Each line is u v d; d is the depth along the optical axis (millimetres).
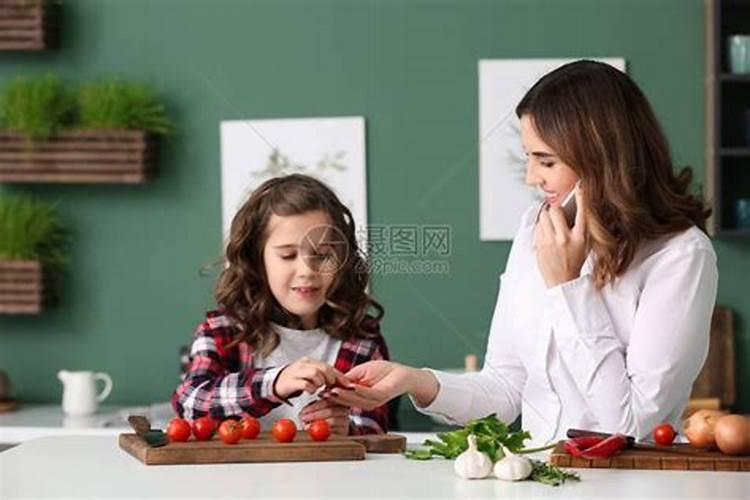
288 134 6871
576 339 3527
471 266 6828
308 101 6875
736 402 6777
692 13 6762
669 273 3547
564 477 3062
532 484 3021
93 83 6844
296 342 4039
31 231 6812
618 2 6770
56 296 6984
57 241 6984
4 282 6773
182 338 6969
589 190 3570
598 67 3664
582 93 3605
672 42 6770
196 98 6918
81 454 3416
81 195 6996
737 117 6742
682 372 3521
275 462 3297
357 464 3271
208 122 6918
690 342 3520
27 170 6770
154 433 3455
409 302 6820
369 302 4117
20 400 7031
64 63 6973
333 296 4062
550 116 3605
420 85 6828
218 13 6910
